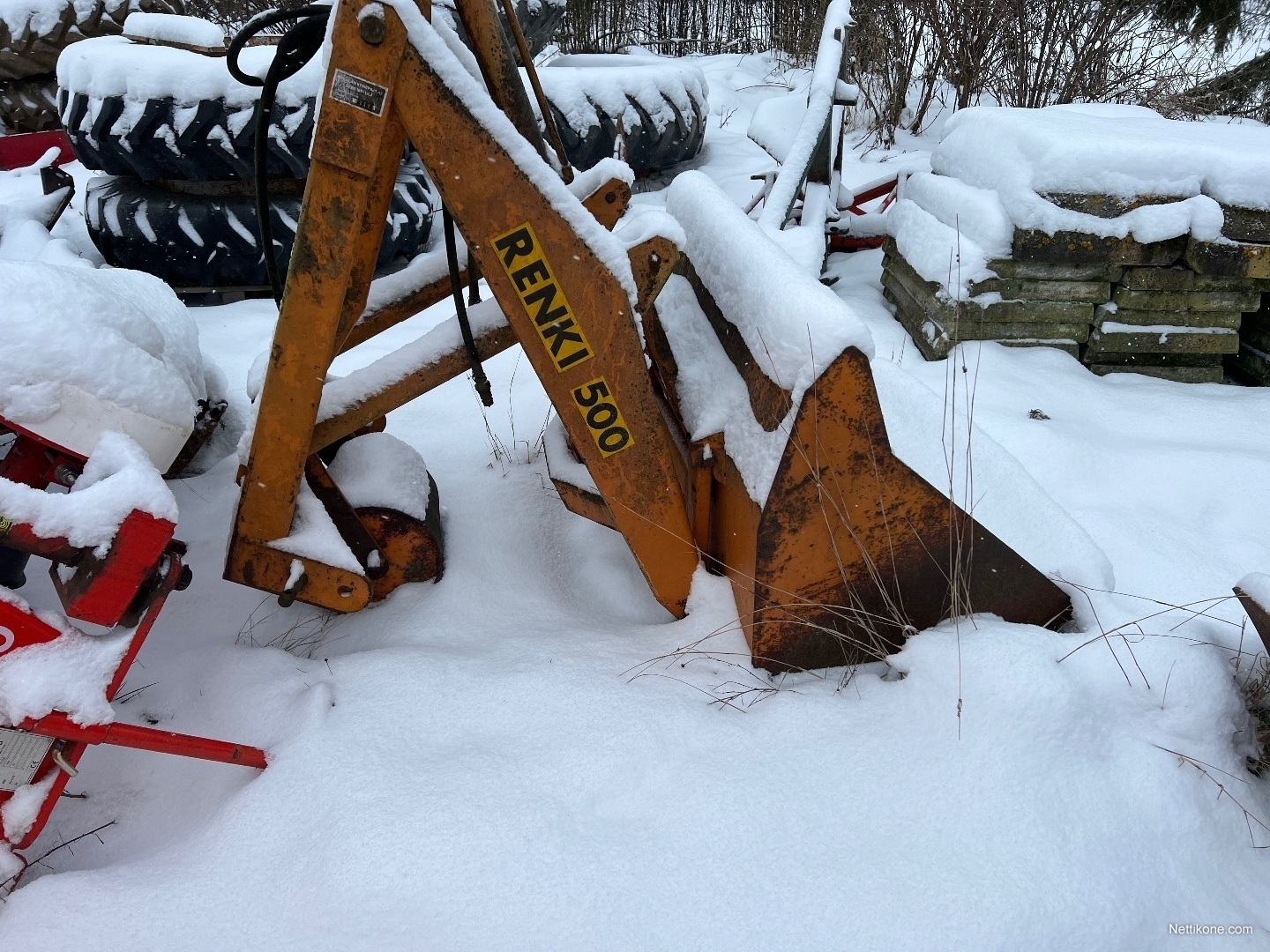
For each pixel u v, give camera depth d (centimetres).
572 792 189
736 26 1221
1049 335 379
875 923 165
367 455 262
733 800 186
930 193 430
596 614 259
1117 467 311
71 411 190
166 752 186
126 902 174
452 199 190
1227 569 267
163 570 187
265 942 166
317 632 253
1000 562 221
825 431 196
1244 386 376
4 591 171
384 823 180
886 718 206
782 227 453
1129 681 210
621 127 596
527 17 663
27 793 177
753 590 213
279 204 472
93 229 464
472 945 162
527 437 347
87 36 748
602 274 200
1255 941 172
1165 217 340
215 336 438
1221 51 798
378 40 172
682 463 249
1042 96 781
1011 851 177
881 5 827
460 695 214
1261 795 197
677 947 162
